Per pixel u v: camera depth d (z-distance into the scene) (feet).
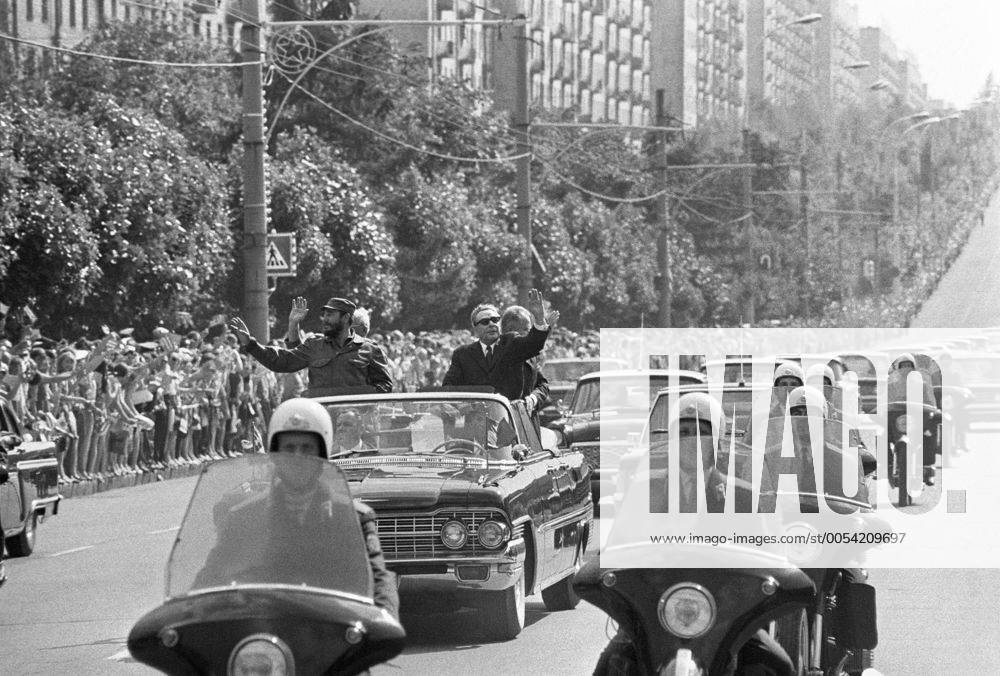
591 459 86.74
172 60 217.36
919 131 537.24
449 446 51.88
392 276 189.16
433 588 47.80
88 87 196.44
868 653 36.58
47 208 132.05
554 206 274.77
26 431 87.35
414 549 47.88
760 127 437.58
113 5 309.22
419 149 213.25
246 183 120.16
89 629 51.80
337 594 25.84
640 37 558.56
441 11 402.52
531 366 63.87
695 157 387.55
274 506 26.63
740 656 30.07
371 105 223.51
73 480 104.88
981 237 574.56
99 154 140.15
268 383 130.72
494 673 44.27
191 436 120.37
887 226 464.65
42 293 134.31
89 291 136.87
